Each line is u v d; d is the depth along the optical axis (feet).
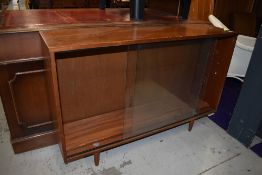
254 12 11.03
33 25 3.92
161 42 4.03
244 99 5.21
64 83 4.54
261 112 4.90
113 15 5.19
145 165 4.72
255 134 5.34
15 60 3.80
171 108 5.42
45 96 4.50
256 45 4.75
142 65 4.61
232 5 10.17
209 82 5.76
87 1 8.59
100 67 4.79
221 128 6.01
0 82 3.96
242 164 4.91
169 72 5.16
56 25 4.01
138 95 4.97
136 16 4.76
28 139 4.69
